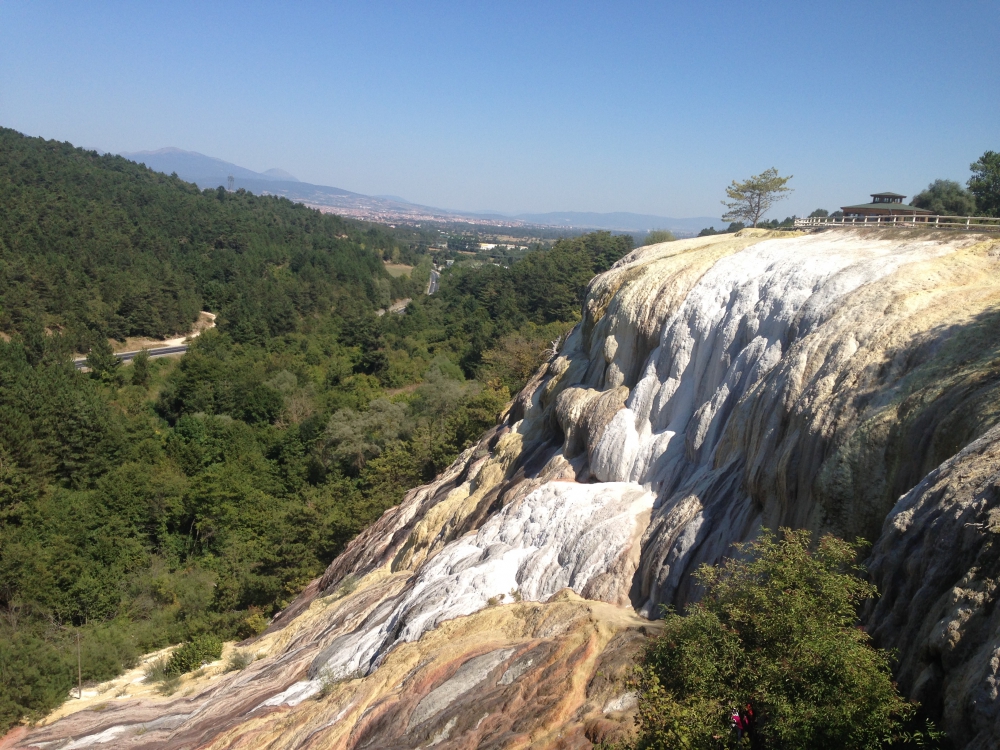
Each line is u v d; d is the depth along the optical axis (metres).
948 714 8.73
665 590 16.44
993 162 51.12
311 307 118.00
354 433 61.94
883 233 22.14
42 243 102.88
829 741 9.42
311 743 17.06
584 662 14.45
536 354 63.47
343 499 47.22
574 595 17.97
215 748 19.17
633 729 11.80
